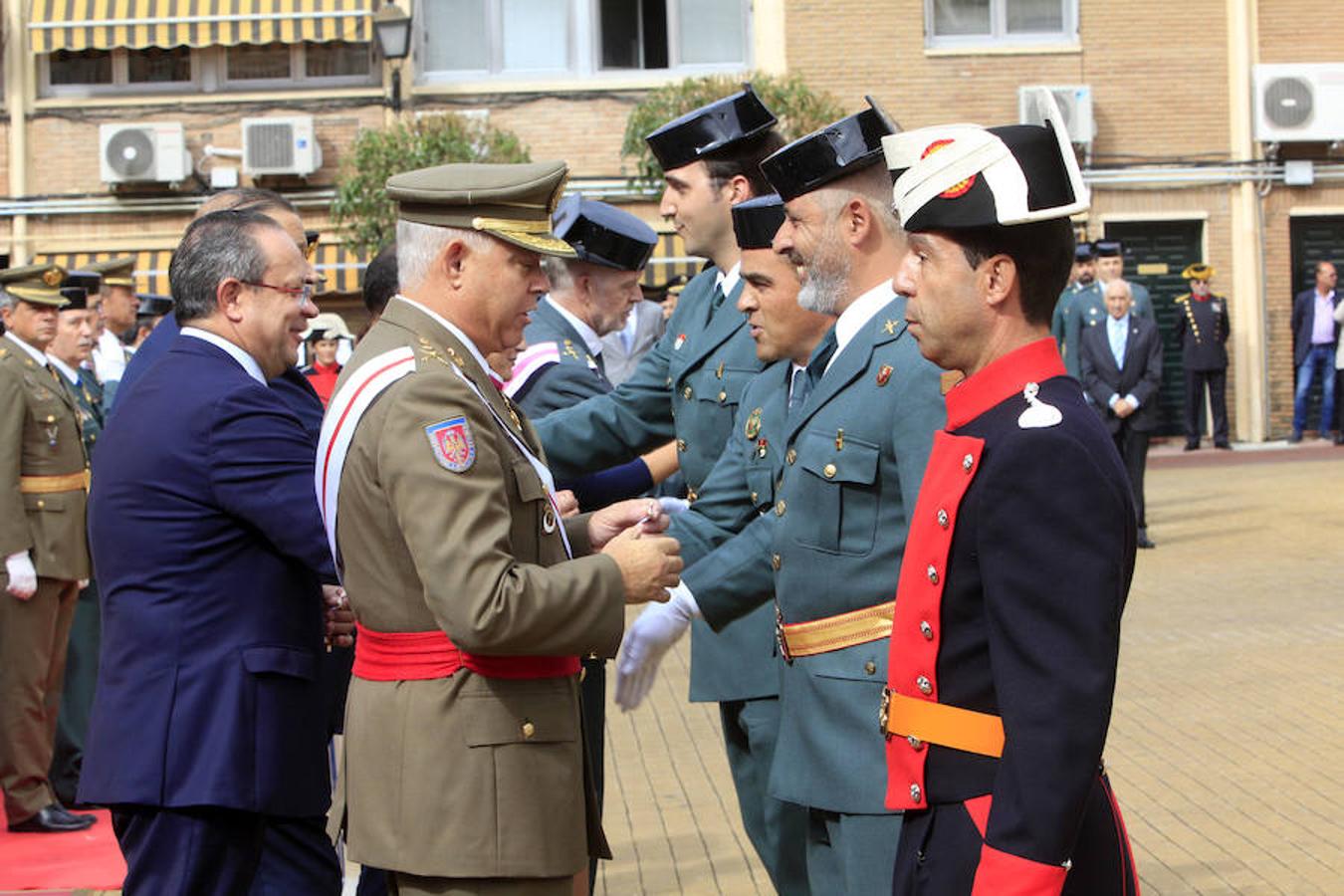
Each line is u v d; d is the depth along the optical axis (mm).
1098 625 2467
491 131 16672
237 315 3871
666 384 4812
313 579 3871
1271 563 11570
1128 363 12531
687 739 7629
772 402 4031
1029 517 2506
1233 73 18969
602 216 5219
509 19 18125
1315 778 6477
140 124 17391
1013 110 18672
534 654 3021
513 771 3068
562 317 5289
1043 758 2445
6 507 6480
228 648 3707
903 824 2807
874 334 3496
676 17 18203
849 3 18281
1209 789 6383
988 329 2658
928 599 2672
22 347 6875
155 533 3695
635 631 3867
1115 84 18844
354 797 3146
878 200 3529
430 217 3225
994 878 2463
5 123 17672
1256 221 19172
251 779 3674
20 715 6508
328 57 17875
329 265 17234
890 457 3414
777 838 4223
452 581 2918
